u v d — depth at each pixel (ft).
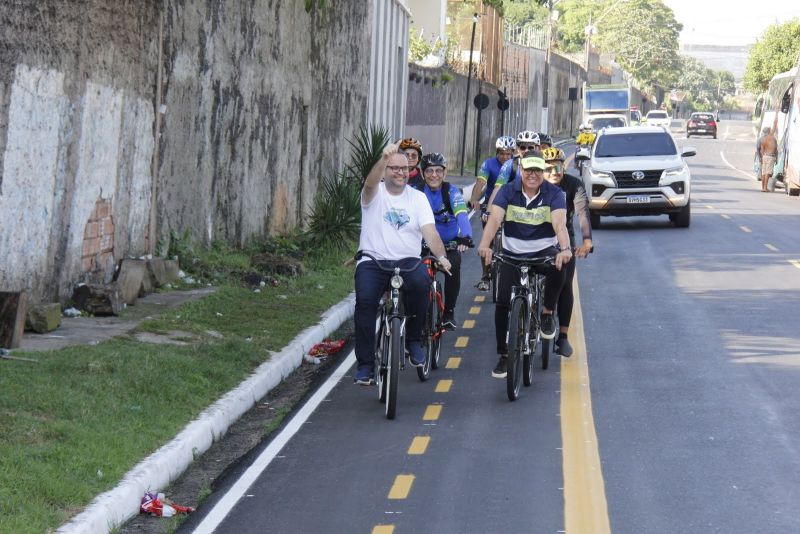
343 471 27.94
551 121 320.70
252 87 65.00
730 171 190.70
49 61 41.11
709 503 24.98
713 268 66.64
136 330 41.22
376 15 103.76
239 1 61.93
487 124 199.21
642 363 40.55
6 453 24.64
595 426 31.83
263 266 59.21
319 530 23.70
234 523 24.30
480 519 24.11
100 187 46.73
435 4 194.08
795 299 55.06
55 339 38.32
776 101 158.30
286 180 73.15
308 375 40.09
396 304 33.22
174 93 54.54
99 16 45.47
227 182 61.82
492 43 211.00
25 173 39.75
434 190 41.47
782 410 33.45
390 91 115.55
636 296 56.29
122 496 24.09
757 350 42.68
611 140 96.58
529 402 34.88
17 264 39.55
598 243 80.74
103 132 46.68
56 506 22.86
